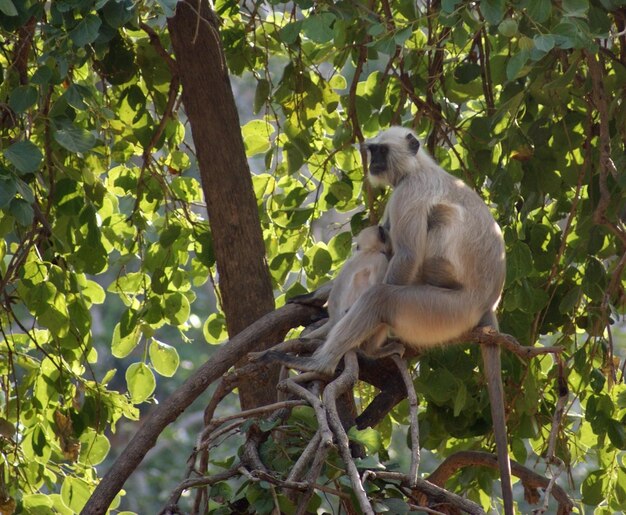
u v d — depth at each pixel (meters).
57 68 8.70
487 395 10.12
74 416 10.16
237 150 9.84
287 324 9.05
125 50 10.14
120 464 7.91
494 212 10.71
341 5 9.16
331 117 11.57
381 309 8.42
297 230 11.30
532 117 10.03
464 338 8.51
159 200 11.17
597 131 10.01
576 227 9.98
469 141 10.70
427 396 10.11
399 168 9.47
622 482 10.13
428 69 10.66
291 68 10.99
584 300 10.84
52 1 8.23
